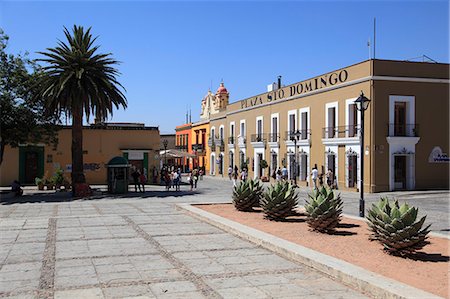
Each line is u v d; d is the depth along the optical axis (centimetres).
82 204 2202
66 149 3675
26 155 3638
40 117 2867
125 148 3844
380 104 2766
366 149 2780
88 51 2744
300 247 909
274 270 795
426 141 2852
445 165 2891
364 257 840
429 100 2858
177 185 3212
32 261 891
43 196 2738
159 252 963
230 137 5225
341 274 717
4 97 2631
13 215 1741
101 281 740
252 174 4603
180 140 7581
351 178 2975
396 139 2761
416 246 838
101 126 3797
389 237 851
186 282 729
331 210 1105
